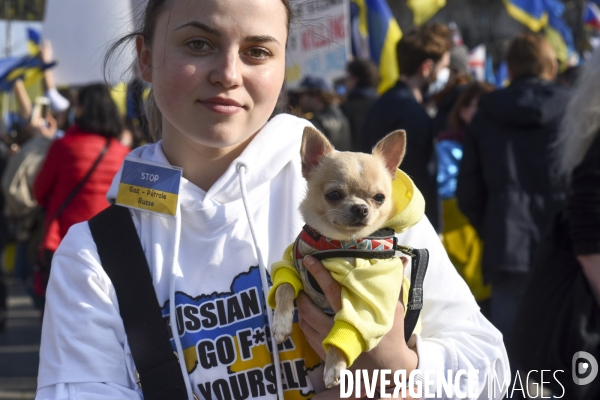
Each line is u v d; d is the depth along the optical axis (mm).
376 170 2014
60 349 1871
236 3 1914
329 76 7578
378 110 5602
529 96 4734
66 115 7969
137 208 2008
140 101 2611
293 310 1880
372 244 1921
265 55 1981
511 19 30922
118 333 1925
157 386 1868
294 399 1915
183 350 1896
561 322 3002
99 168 5281
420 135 5328
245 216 2016
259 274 1964
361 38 9836
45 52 7758
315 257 1929
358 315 1818
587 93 3033
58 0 7012
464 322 2104
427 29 5941
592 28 15602
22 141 8938
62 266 1980
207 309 1925
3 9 8305
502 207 4707
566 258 3057
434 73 5934
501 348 2115
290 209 2072
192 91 1923
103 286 1939
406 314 1983
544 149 4715
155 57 2004
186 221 2008
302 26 2434
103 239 1993
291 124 2176
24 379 6430
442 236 5703
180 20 1931
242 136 1987
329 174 2000
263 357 1906
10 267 8555
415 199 2020
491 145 4828
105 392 1827
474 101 6051
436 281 2090
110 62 2457
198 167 2074
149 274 1948
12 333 8250
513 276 4633
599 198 2838
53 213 5316
